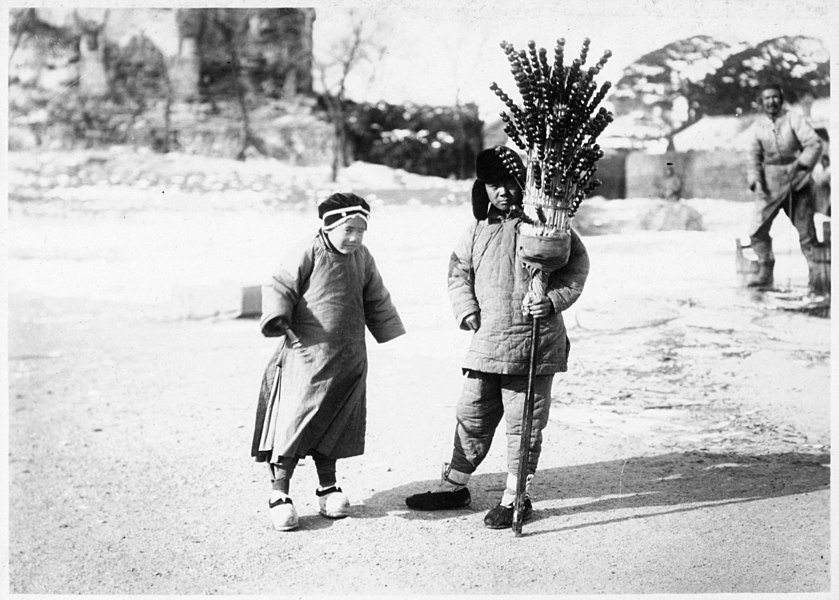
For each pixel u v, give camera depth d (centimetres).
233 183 1226
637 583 393
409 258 999
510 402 455
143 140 1341
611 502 479
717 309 839
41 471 531
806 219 898
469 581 395
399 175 1295
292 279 453
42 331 834
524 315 453
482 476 524
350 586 392
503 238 460
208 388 686
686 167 1116
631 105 1127
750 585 393
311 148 1335
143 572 407
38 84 1356
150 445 572
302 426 447
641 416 616
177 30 1371
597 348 759
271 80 1380
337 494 464
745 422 604
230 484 510
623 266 939
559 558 416
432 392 669
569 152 443
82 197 1138
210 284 917
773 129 920
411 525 454
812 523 452
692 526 448
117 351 782
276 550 428
